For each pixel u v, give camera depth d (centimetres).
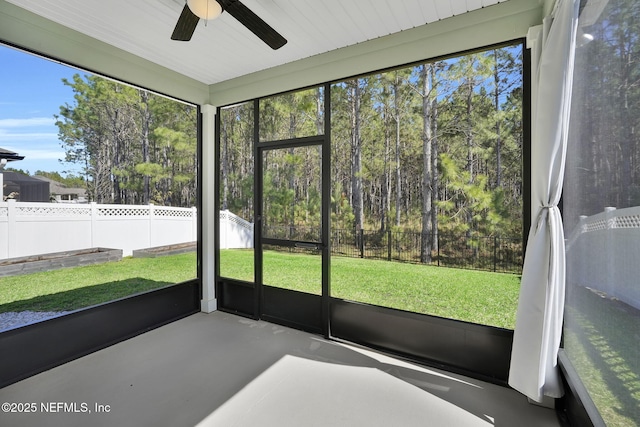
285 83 309
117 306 283
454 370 231
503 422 173
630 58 109
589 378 147
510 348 214
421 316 248
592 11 142
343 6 214
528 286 173
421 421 173
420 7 216
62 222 391
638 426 102
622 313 115
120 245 445
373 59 261
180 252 487
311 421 173
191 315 354
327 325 292
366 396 197
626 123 112
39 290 362
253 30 193
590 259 146
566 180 180
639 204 102
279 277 329
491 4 213
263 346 272
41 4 210
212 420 173
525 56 210
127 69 282
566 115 157
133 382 213
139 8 214
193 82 346
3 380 212
